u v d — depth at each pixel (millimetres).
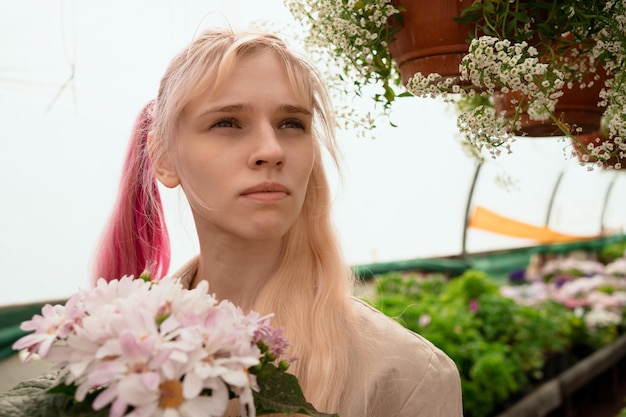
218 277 1304
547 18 1171
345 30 1229
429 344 1281
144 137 1545
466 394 4352
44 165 3953
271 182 1103
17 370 3877
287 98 1131
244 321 848
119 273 1604
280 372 898
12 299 4070
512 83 1047
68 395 812
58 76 3678
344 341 1236
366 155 6234
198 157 1138
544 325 5426
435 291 6438
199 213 1229
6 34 3365
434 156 6793
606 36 1140
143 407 714
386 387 1216
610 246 11492
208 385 738
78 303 837
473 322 5141
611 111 1160
